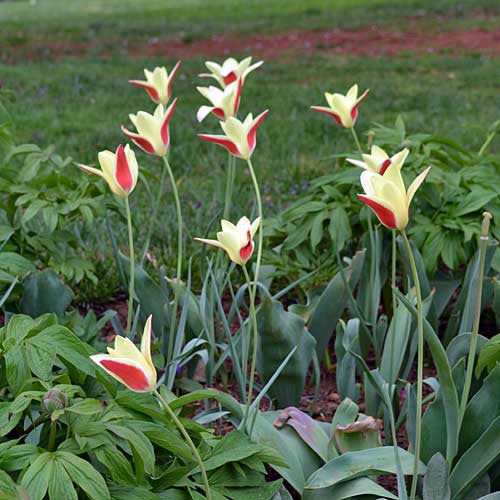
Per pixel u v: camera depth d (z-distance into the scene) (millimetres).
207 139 2807
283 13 19578
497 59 13555
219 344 3482
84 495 2395
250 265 4527
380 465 2660
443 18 17609
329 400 3838
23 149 3896
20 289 3500
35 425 2377
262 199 6180
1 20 19922
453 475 2639
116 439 2361
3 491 2086
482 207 4016
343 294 3529
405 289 4172
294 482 2729
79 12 22641
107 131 8625
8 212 3963
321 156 7566
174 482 2455
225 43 15703
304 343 3275
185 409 3205
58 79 12023
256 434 2809
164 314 3508
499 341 2631
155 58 14109
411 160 4062
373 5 19859
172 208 5754
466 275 3604
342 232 3967
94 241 5168
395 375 3160
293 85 11578
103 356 2012
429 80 11953
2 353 2467
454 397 2555
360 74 12539
